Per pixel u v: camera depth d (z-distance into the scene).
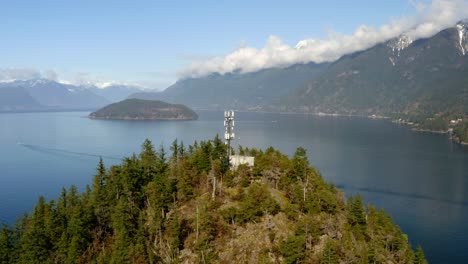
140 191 118.44
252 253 90.06
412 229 168.50
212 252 90.19
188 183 114.69
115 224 103.38
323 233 96.38
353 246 96.88
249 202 97.56
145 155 137.88
